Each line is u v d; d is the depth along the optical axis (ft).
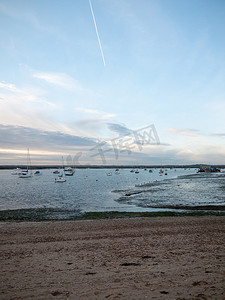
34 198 114.21
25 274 20.71
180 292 15.62
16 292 16.74
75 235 39.34
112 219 57.41
